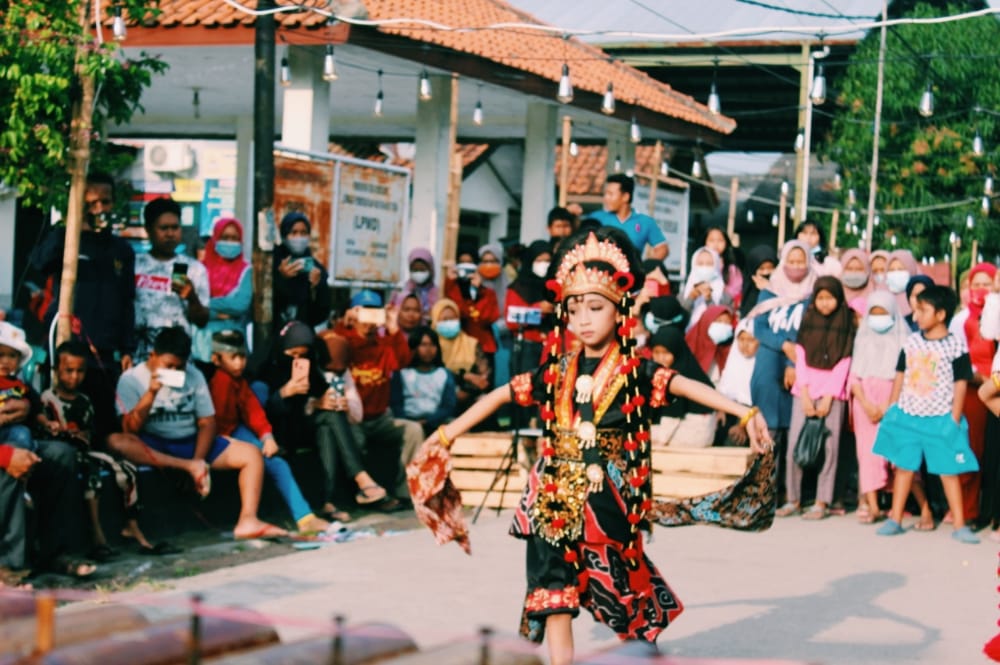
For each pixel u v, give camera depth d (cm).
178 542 830
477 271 1326
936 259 3003
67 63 801
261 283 990
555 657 488
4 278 1525
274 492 933
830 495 1024
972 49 2798
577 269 504
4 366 711
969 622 671
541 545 494
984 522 995
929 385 946
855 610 692
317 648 299
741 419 503
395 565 777
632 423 496
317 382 959
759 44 2466
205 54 1462
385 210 1350
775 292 1078
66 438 745
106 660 275
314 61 1395
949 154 2866
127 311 861
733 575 776
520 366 1159
